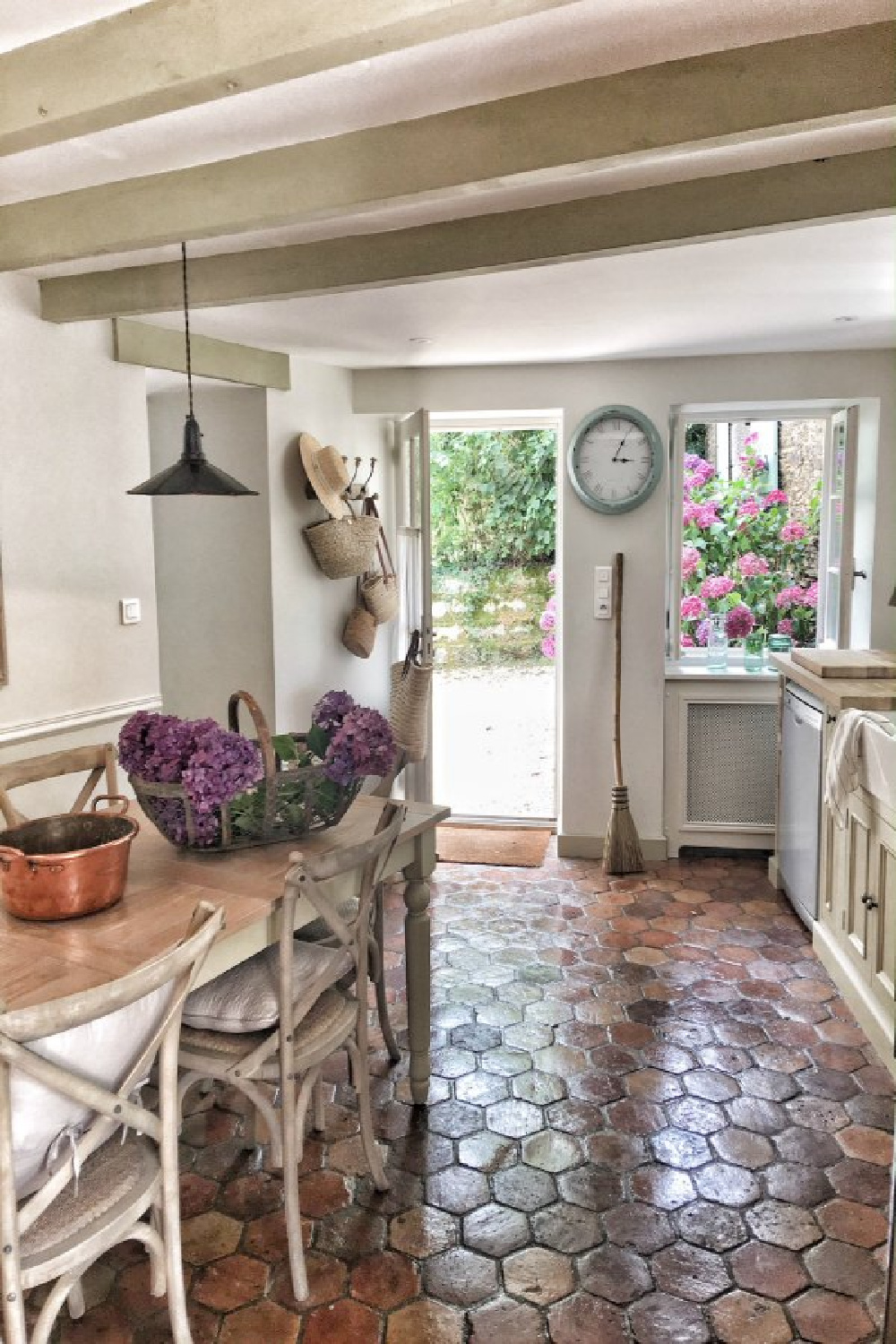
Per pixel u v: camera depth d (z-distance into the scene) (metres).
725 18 1.64
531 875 4.61
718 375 4.51
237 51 1.58
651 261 2.83
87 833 2.13
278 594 4.34
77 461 3.32
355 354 4.33
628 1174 2.44
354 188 2.11
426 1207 2.33
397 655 5.09
